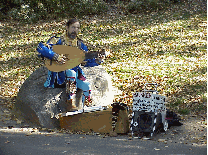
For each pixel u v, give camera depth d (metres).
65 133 5.73
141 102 5.76
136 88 9.05
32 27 16.42
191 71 10.27
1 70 10.70
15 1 17.69
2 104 7.59
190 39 13.81
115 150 4.72
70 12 17.97
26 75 10.22
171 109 7.63
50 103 6.25
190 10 18.11
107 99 7.20
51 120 6.14
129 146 4.96
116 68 10.73
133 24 16.41
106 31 15.42
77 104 6.49
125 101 8.12
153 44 13.39
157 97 5.76
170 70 10.45
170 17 17.22
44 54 5.98
